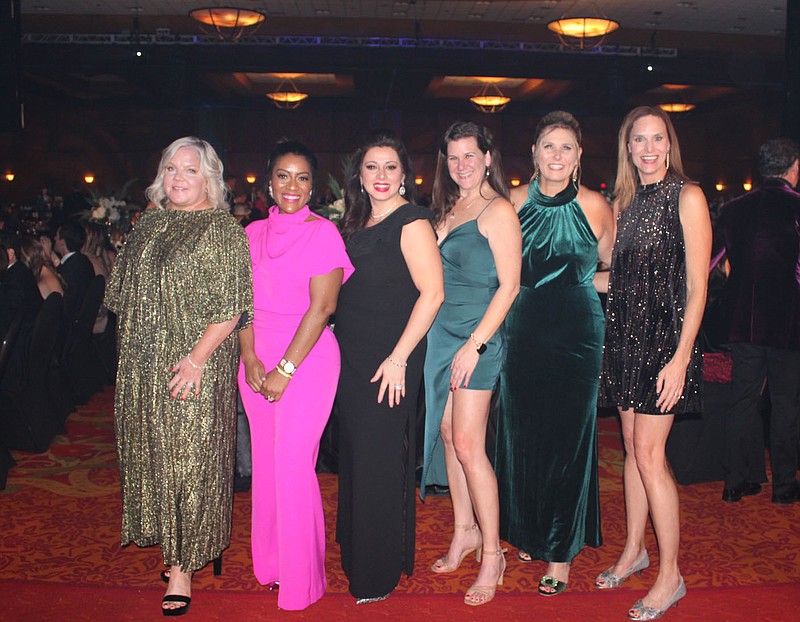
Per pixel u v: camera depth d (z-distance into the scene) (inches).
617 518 150.6
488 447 135.8
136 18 620.7
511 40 652.1
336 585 120.3
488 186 115.2
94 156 900.0
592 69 645.3
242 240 108.3
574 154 112.2
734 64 661.3
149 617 108.6
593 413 117.2
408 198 113.8
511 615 110.0
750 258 153.9
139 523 110.0
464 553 126.5
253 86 865.5
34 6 603.5
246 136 917.2
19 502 157.1
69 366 237.6
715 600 115.0
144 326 106.4
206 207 111.8
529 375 117.9
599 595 116.9
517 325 118.0
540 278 116.0
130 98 817.5
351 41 642.2
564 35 553.0
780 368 153.9
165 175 109.4
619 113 786.8
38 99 844.6
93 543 135.9
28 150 876.6
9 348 169.3
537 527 118.7
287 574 110.0
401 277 110.0
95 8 611.5
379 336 110.7
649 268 109.1
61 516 149.3
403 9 605.6
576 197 114.3
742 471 158.4
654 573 124.9
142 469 108.6
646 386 109.0
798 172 157.3
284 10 608.7
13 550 132.4
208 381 107.3
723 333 157.6
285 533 109.5
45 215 553.6
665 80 663.1
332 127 923.4
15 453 191.8
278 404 109.4
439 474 139.9
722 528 144.5
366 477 111.0
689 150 964.6
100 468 180.5
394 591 117.9
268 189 112.0
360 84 753.0
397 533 112.5
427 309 108.0
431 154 925.8
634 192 112.9
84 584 119.1
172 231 107.7
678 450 168.1
